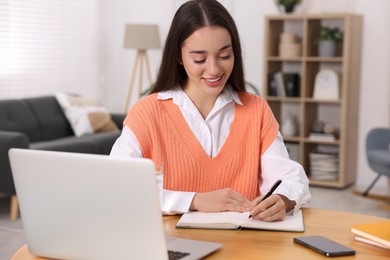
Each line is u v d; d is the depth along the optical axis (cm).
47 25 647
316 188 608
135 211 145
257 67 666
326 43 607
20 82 616
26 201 158
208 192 199
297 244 173
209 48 197
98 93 734
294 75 627
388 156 512
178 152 212
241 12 665
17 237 422
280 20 646
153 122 213
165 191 198
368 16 617
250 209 194
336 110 638
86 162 146
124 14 728
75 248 155
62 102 621
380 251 168
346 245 173
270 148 218
